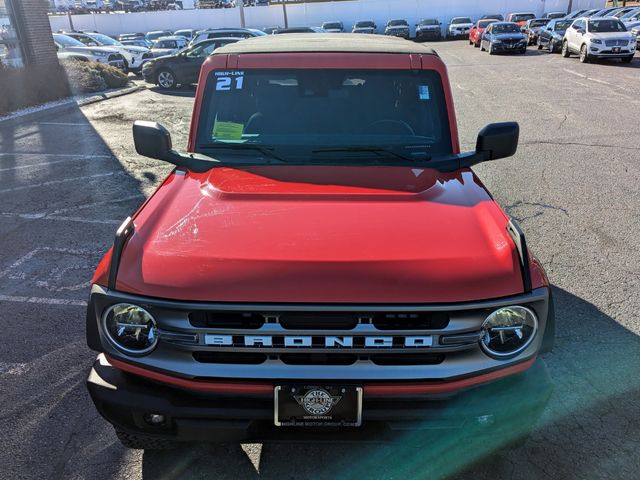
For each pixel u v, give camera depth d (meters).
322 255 2.16
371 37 4.14
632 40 20.39
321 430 2.21
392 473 2.67
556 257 5.11
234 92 3.29
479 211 2.56
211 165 3.05
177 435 2.24
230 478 2.69
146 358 2.16
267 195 2.63
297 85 3.27
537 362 2.38
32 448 2.88
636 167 7.97
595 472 2.72
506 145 3.15
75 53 20.73
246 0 56.28
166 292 2.09
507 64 22.12
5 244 5.57
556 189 7.04
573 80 16.89
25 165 8.58
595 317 4.11
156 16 49.72
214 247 2.23
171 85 17.61
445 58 25.69
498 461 2.78
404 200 2.61
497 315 2.12
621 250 5.24
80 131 11.05
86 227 6.02
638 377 3.42
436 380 2.14
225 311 2.06
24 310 4.30
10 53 15.93
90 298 2.23
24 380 3.44
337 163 3.06
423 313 2.07
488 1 45.94
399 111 3.28
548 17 40.03
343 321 2.08
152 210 2.57
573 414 3.12
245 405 2.18
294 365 2.13
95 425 3.05
